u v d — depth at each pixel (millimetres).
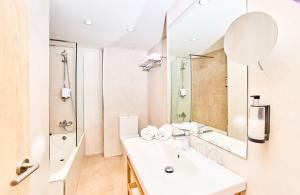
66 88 2430
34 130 961
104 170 2330
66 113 2512
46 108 1187
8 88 529
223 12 981
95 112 2891
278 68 647
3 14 495
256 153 740
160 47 2389
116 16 1698
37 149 1005
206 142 1107
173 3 1548
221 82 1008
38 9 1017
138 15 1688
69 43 2334
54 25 1913
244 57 759
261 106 674
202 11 1177
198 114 1239
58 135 2438
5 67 512
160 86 2305
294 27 591
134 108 3035
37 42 1007
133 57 3008
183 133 1420
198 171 897
